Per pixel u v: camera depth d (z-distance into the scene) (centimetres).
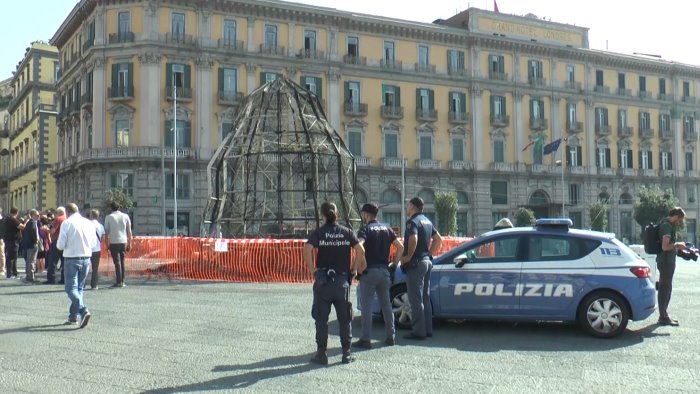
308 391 650
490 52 5766
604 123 6297
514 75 5844
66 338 915
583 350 865
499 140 5762
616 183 6300
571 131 6081
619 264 964
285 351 840
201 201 4600
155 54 4512
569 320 970
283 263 1742
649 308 955
